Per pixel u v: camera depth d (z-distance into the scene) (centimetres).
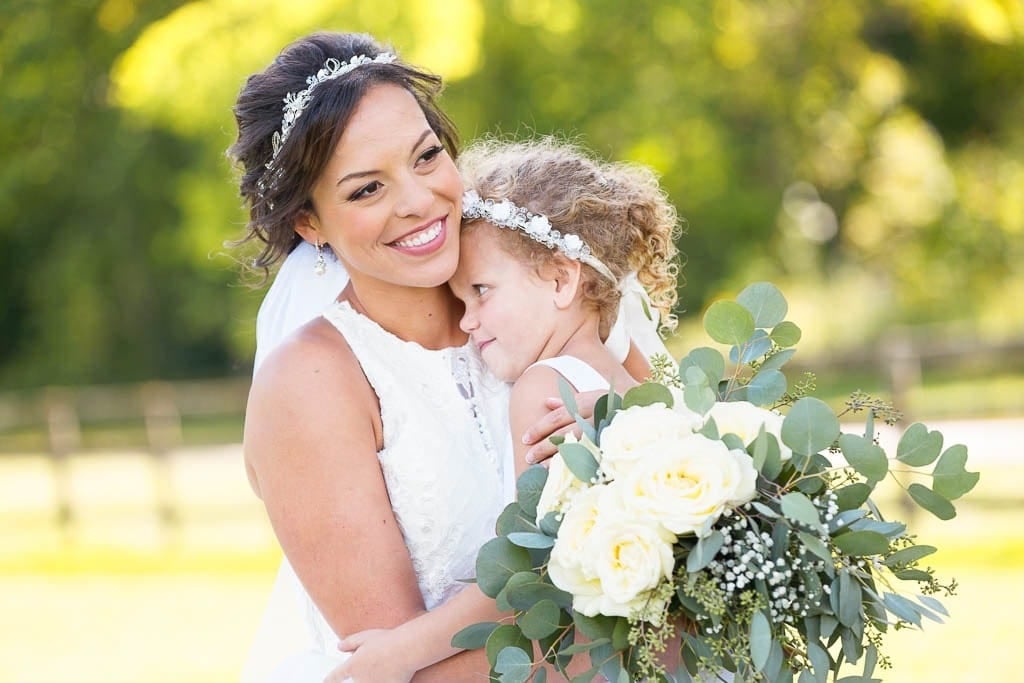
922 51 1852
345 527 243
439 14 1081
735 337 225
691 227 1652
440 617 229
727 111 1612
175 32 1222
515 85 1373
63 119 1630
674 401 221
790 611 208
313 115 242
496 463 263
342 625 244
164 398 1071
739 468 200
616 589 198
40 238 2036
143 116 1326
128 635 724
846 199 1858
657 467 202
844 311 1884
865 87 1725
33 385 2088
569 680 213
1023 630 577
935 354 966
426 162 249
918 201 1850
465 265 263
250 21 1191
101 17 1502
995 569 704
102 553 1005
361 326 260
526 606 213
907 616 208
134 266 1973
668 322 295
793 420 204
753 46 1569
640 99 1412
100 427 1831
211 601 805
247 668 282
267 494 250
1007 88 1884
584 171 269
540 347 261
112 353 2075
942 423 993
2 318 2153
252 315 1739
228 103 1209
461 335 275
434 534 251
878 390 1443
